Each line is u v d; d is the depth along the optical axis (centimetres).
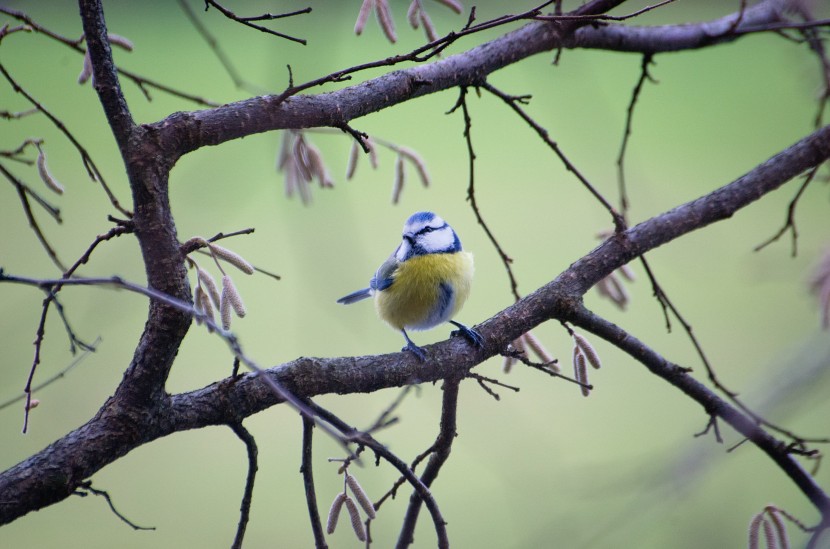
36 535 1255
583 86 778
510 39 716
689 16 978
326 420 565
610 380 1542
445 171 2022
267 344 1513
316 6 704
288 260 1678
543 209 1909
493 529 1240
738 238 1641
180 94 674
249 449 562
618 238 696
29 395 498
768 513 585
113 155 1748
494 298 1675
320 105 588
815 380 755
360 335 721
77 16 869
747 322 1638
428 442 1423
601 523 709
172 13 1529
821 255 718
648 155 1920
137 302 684
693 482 662
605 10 683
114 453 509
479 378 624
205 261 1667
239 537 561
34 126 1753
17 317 674
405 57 531
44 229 1538
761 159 1902
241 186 732
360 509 581
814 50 806
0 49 1936
